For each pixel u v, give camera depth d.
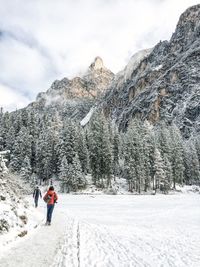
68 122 93.62
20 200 18.83
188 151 109.50
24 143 93.75
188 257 12.27
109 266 9.52
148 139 94.38
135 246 13.79
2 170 17.09
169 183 87.44
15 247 10.26
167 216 30.70
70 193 77.50
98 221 23.69
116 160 100.25
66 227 17.14
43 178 92.75
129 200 56.81
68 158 85.75
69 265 8.80
